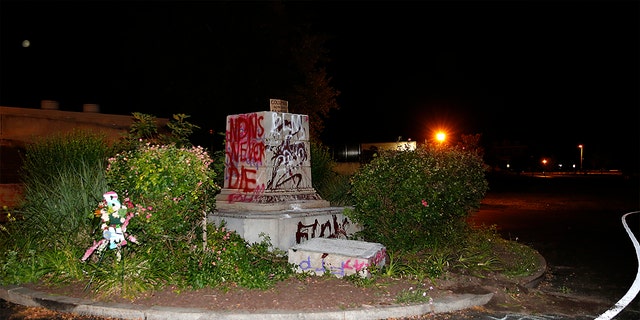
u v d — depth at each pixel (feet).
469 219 54.75
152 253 24.85
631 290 28.07
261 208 30.86
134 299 22.40
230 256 25.81
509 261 31.68
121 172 24.43
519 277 28.58
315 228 31.17
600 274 31.86
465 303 23.56
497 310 23.53
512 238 45.98
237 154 33.65
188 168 24.31
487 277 27.89
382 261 27.58
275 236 29.09
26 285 24.75
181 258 25.07
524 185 134.62
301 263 26.63
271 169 32.04
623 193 104.99
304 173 34.14
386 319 21.68
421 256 30.37
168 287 23.82
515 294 25.88
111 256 25.34
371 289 24.17
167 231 24.86
